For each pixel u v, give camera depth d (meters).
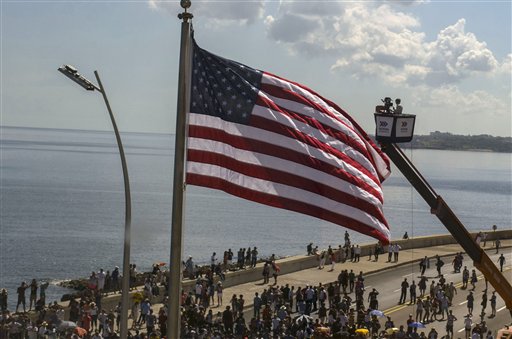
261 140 20.11
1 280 102.06
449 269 79.69
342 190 20.44
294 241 165.00
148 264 119.19
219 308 59.25
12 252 125.50
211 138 19.95
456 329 57.44
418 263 82.50
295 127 20.44
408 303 64.44
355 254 81.12
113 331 50.31
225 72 20.33
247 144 20.05
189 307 51.94
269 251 147.88
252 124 20.11
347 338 48.59
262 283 69.44
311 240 168.00
